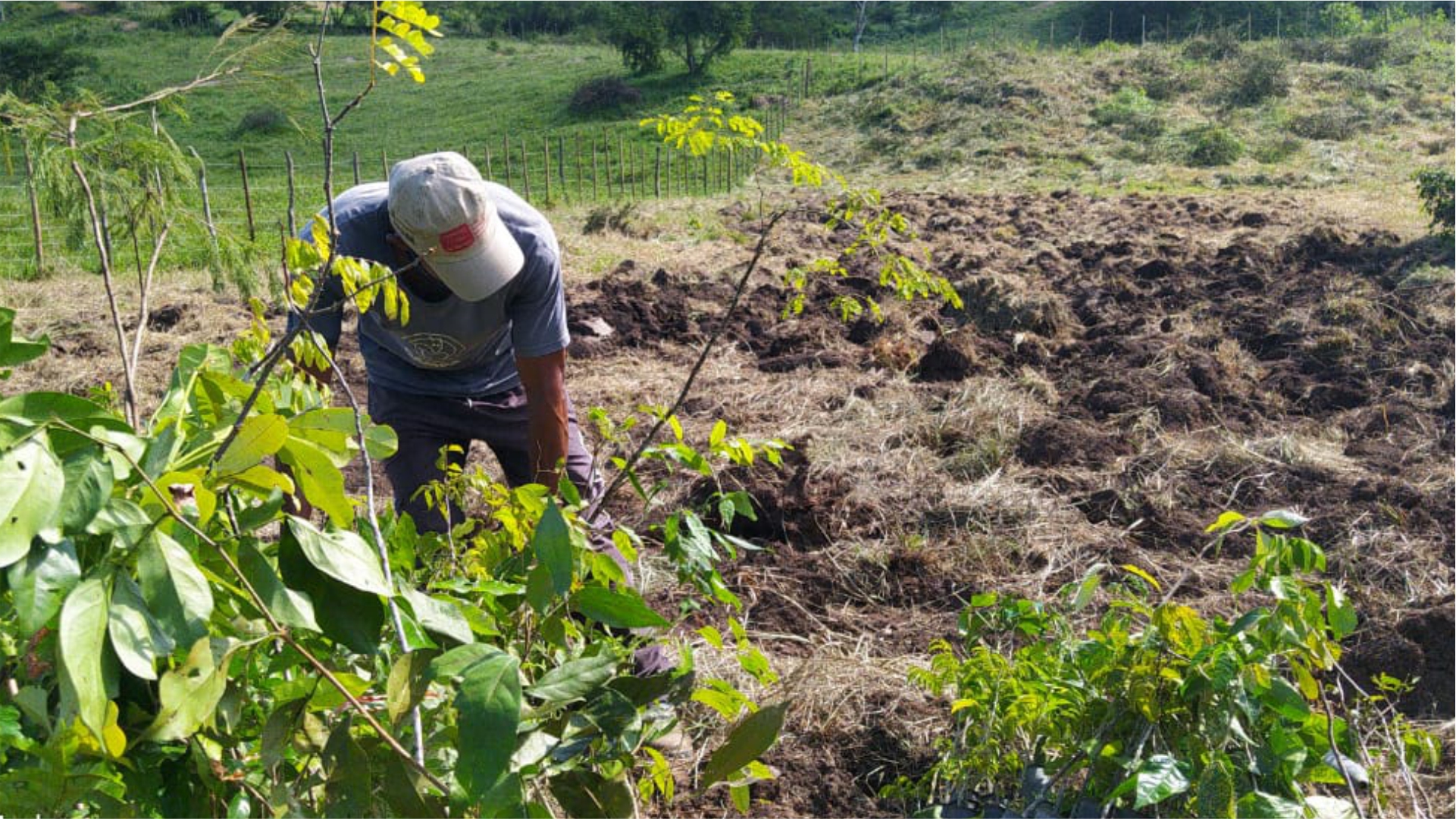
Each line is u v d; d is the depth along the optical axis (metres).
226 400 1.91
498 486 2.51
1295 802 2.39
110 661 1.35
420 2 1.74
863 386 7.43
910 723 3.57
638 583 4.37
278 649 1.95
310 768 1.83
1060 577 4.80
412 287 3.10
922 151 27.05
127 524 1.41
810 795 3.33
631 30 42.47
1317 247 11.37
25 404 1.42
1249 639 2.41
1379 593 4.55
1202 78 30.58
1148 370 7.62
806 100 34.47
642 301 9.89
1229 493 5.70
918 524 5.26
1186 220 15.02
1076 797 2.66
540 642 2.31
